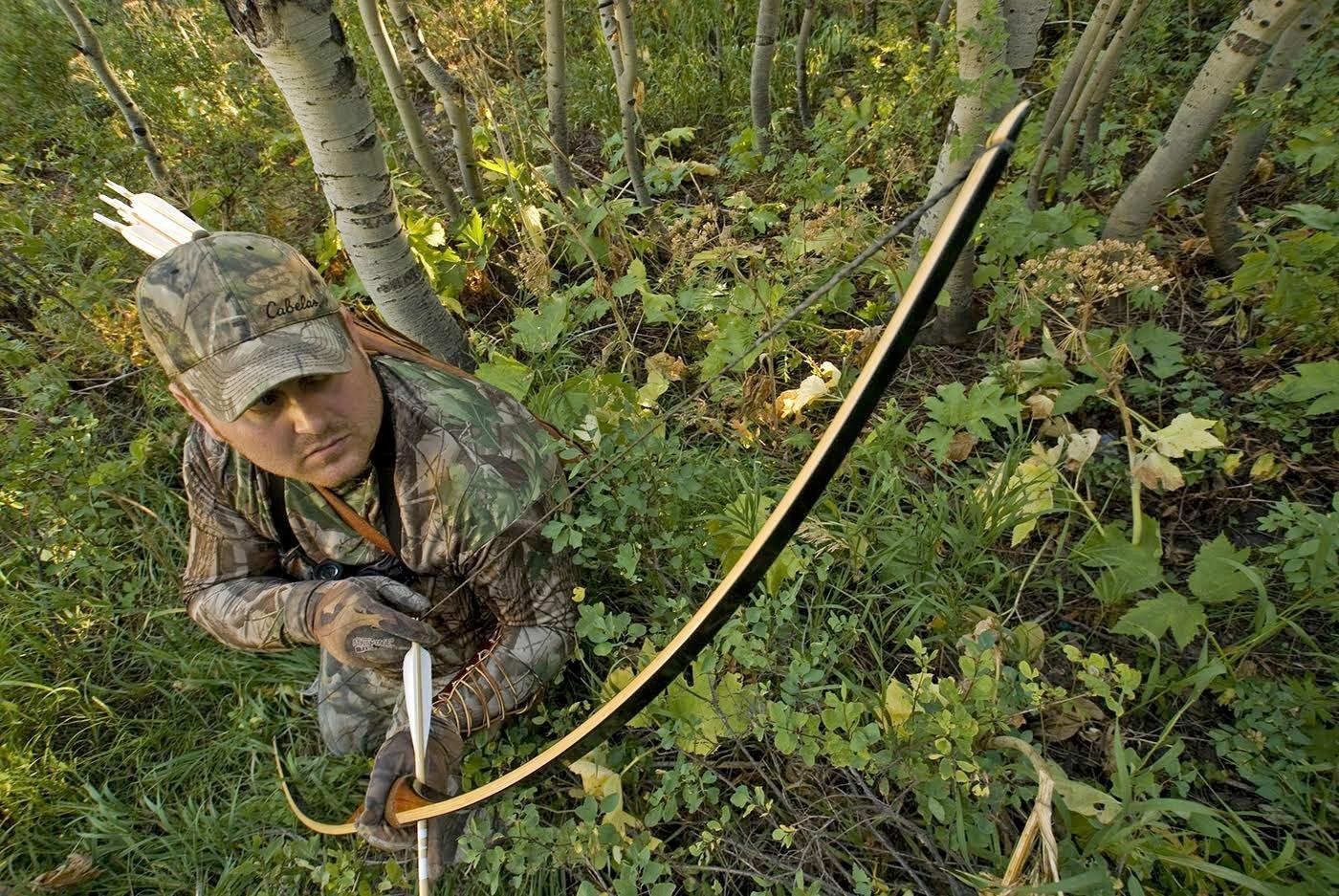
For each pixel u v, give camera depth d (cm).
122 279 198
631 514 132
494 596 108
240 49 243
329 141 135
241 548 110
